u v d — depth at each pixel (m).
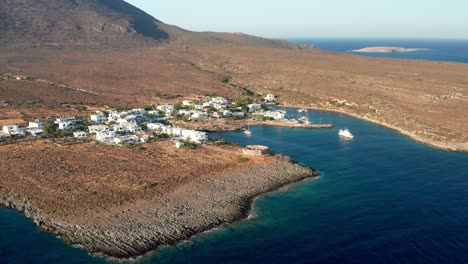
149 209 92.56
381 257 76.75
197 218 89.94
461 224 88.00
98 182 105.38
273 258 76.94
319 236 84.12
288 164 121.19
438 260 75.69
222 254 78.06
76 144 138.12
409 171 119.88
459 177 114.88
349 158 132.00
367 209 95.56
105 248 78.62
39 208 92.50
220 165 118.81
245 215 92.69
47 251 78.25
